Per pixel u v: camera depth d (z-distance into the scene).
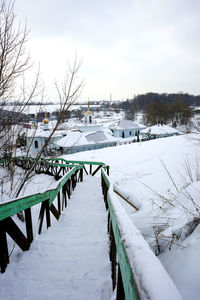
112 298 1.40
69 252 2.41
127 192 3.34
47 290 1.76
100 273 1.98
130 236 1.08
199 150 12.53
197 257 1.28
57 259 2.25
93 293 1.71
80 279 1.90
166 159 12.30
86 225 3.38
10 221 2.13
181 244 1.59
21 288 1.78
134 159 13.98
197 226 1.70
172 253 1.58
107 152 17.30
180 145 16.64
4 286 1.80
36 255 2.31
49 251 2.42
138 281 0.72
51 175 11.08
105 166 6.91
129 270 0.83
